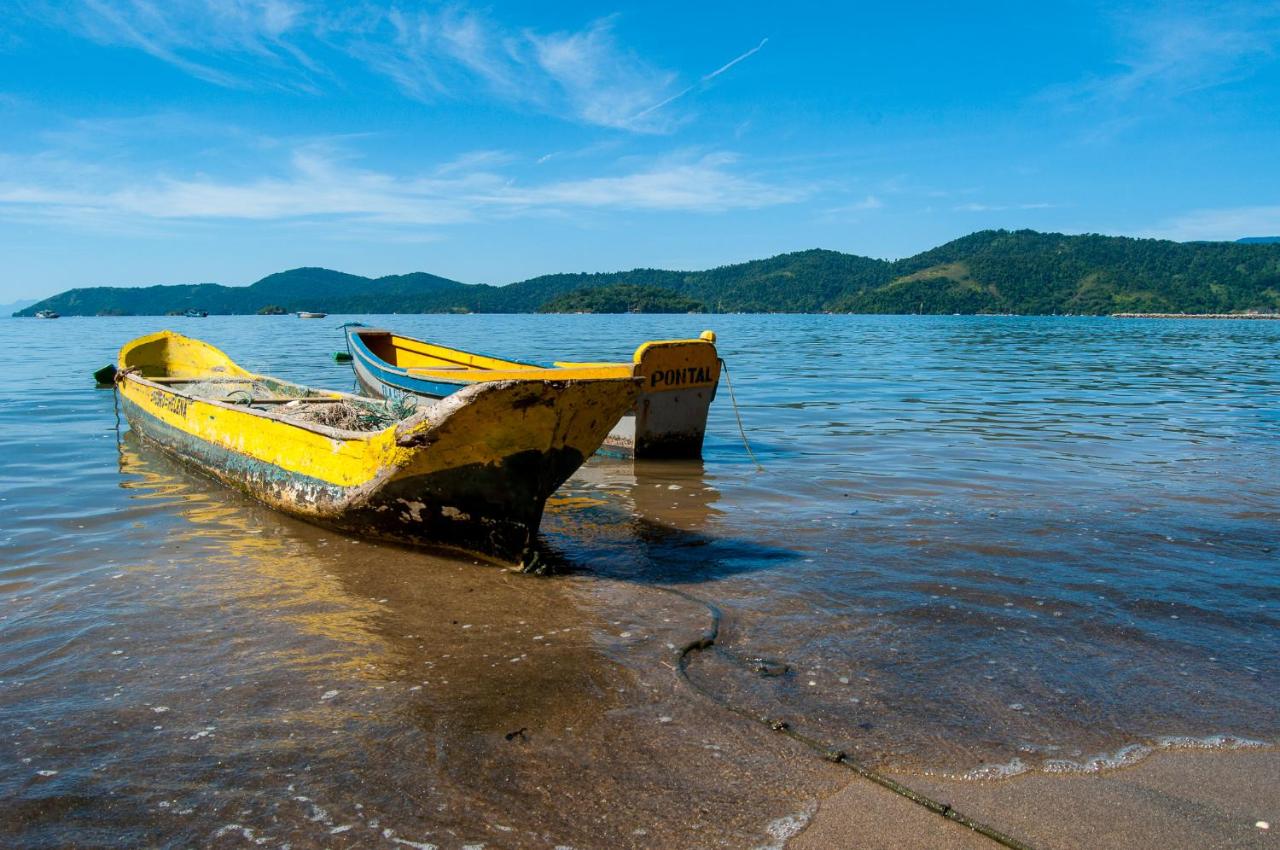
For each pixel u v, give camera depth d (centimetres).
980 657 429
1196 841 281
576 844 278
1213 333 6134
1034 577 553
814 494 817
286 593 525
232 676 403
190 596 516
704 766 326
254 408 861
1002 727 358
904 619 480
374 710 369
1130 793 310
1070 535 654
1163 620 478
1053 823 291
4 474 888
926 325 8850
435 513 607
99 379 1788
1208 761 332
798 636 456
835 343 4266
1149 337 5306
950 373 2331
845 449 1082
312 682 397
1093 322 10900
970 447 1084
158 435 994
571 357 2730
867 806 301
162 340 1373
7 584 534
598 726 356
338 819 291
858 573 565
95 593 518
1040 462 972
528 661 422
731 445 1122
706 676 406
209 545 635
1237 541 635
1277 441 1122
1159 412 1448
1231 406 1539
